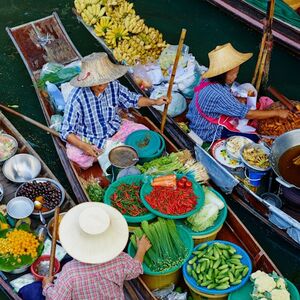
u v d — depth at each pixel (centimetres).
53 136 583
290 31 716
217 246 461
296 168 516
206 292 434
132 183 507
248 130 574
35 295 439
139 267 412
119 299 407
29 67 651
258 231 532
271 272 456
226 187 530
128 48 661
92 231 389
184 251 455
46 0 864
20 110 673
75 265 395
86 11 677
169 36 799
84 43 774
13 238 468
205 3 837
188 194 488
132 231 480
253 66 746
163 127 581
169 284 465
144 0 866
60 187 527
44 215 501
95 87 527
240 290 439
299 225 482
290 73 736
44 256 473
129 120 604
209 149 566
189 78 634
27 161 553
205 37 797
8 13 834
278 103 582
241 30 802
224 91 543
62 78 630
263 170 525
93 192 520
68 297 389
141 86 637
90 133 559
